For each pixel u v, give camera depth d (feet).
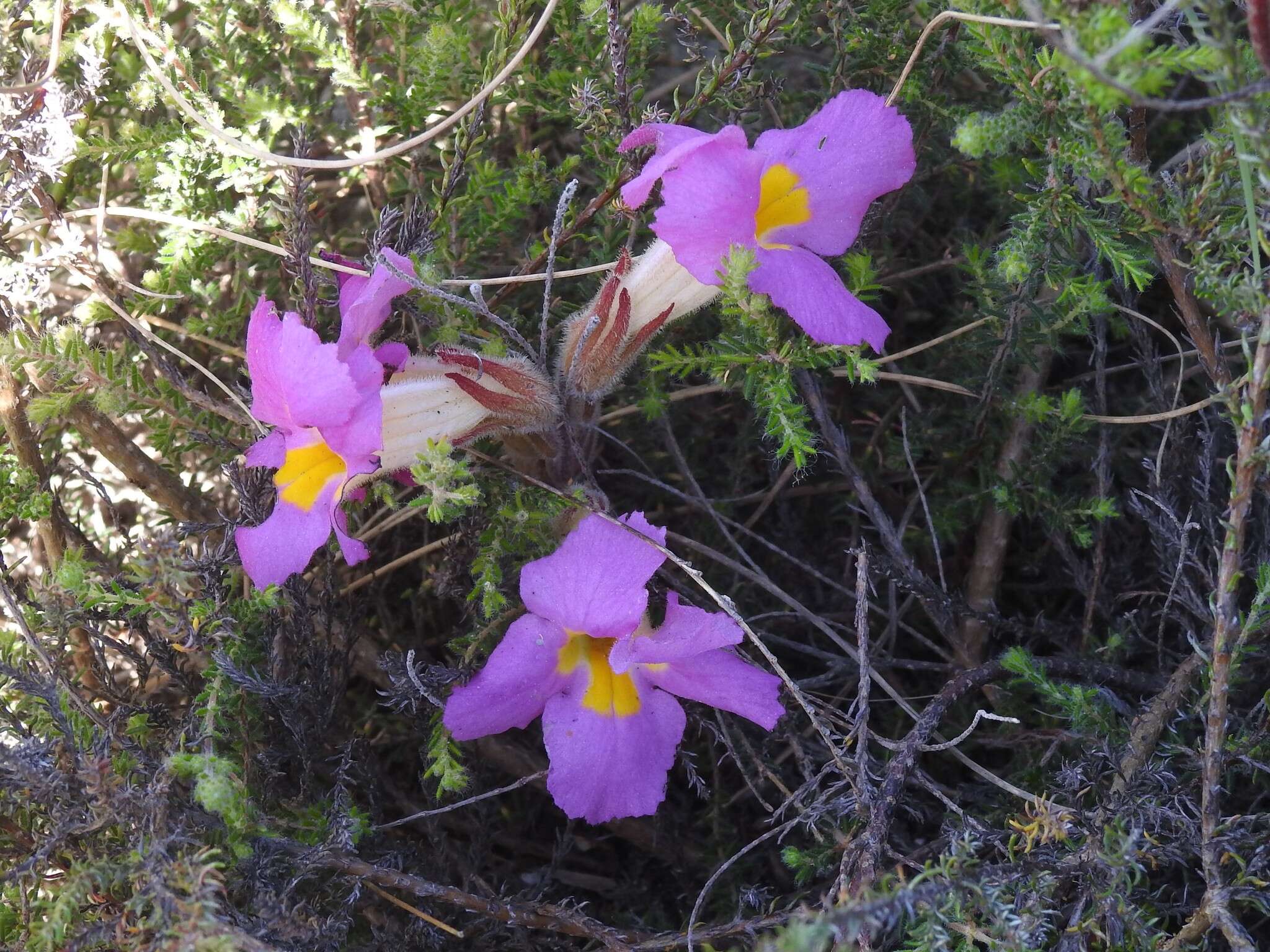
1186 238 0.58
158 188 0.82
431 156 0.85
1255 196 0.57
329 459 0.62
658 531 0.61
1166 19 0.66
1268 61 0.49
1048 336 0.74
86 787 0.56
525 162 0.78
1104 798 0.61
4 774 0.57
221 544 0.72
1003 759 0.79
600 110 0.71
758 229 0.63
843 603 0.86
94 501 0.89
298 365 0.56
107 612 0.69
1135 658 0.79
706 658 0.62
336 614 0.78
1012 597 0.86
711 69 0.80
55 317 0.78
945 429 0.83
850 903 0.50
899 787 0.61
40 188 0.71
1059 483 0.84
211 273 0.88
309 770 0.68
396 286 0.61
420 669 0.66
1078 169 0.58
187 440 0.79
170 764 0.57
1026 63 0.58
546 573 0.61
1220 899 0.55
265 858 0.59
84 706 0.62
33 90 0.69
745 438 0.85
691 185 0.59
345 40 0.81
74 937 0.54
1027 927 0.54
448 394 0.63
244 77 0.79
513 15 0.73
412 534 0.85
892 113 0.63
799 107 0.86
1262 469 0.55
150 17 0.72
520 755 0.79
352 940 0.68
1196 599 0.67
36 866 0.56
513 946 0.69
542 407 0.65
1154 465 0.75
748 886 0.69
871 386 0.88
